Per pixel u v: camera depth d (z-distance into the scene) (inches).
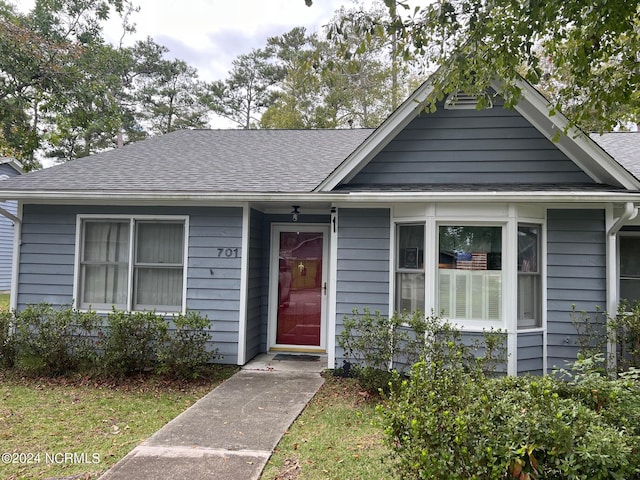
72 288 306.3
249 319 311.1
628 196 237.8
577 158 267.1
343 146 391.5
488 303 256.5
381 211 281.9
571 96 212.4
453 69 181.6
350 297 283.1
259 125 1229.7
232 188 288.2
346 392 244.4
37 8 624.7
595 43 181.5
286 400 227.8
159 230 308.7
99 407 217.5
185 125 1268.5
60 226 309.4
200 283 301.1
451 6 160.7
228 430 187.6
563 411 103.5
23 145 613.6
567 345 259.3
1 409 212.8
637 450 98.4
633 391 125.9
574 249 261.1
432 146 280.8
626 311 274.5
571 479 93.0
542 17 161.6
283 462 159.0
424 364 121.7
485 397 105.7
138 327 261.0
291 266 346.3
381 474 149.5
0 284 751.1
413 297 271.7
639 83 193.5
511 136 274.5
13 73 552.4
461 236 261.3
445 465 98.3
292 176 313.0
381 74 838.5
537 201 248.7
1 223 756.0
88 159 362.9
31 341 266.5
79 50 596.4
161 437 179.6
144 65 1268.5
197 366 267.3
